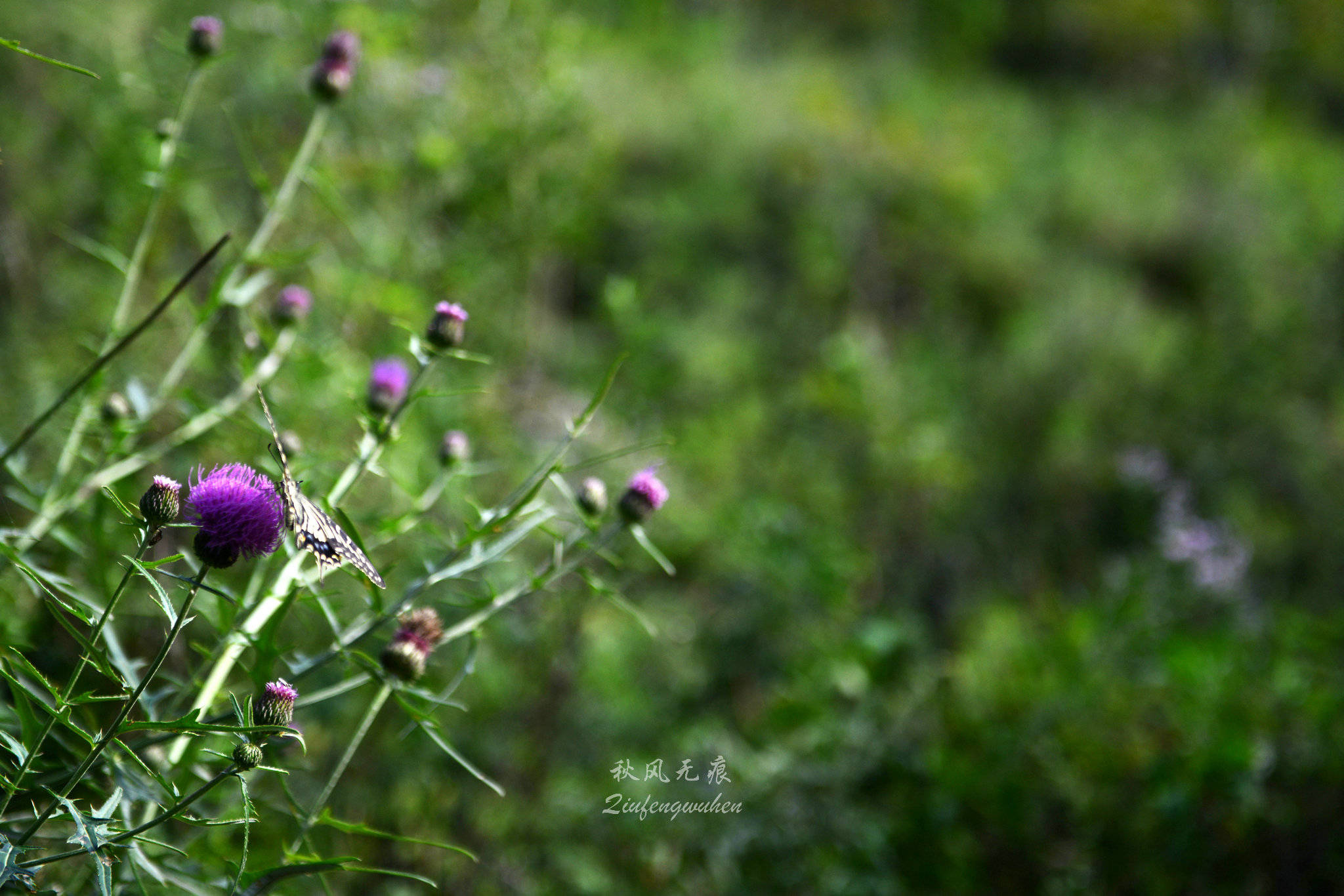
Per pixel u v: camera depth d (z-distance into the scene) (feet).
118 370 12.55
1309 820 13.41
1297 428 30.73
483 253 15.29
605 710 14.74
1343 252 41.14
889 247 37.65
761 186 37.68
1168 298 42.11
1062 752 14.66
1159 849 13.42
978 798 13.82
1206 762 13.38
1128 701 15.44
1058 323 34.35
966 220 40.73
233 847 8.64
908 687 15.44
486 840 12.74
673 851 13.42
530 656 13.82
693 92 41.45
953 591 21.47
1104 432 29.48
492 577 12.92
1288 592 24.29
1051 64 71.67
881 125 47.96
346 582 11.51
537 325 18.88
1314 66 73.77
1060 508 26.00
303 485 8.74
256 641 6.81
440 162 14.79
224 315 12.87
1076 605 19.75
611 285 16.81
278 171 14.88
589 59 20.53
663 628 16.38
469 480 13.80
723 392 24.02
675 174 36.63
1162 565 18.33
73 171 16.14
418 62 16.16
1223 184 48.60
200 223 13.80
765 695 16.57
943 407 26.21
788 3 66.44
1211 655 15.44
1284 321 35.17
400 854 12.14
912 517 22.07
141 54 15.52
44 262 15.76
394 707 12.25
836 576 16.63
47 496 8.76
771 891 13.00
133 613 9.84
